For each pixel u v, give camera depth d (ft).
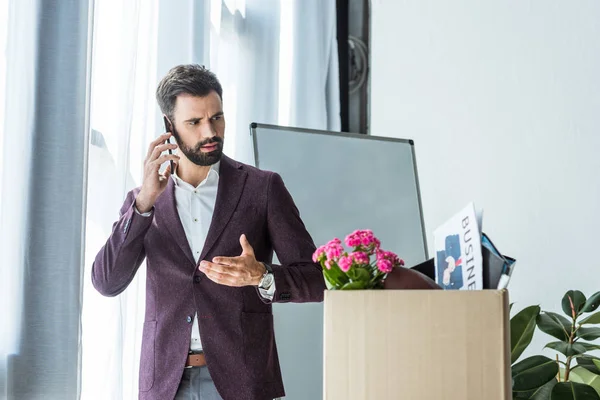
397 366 4.49
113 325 7.38
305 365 9.38
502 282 4.83
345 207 9.82
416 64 11.91
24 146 6.68
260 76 10.46
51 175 6.79
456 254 5.19
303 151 9.71
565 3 10.96
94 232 7.46
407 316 4.50
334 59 12.05
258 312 6.27
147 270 6.35
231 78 10.05
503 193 11.10
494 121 11.25
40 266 6.68
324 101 11.59
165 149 6.20
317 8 11.55
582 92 10.77
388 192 10.18
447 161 11.53
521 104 11.10
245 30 10.45
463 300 4.40
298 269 6.17
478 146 11.32
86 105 7.04
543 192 10.85
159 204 6.38
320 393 9.39
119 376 7.36
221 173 6.47
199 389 6.04
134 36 7.76
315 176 9.71
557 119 10.87
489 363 4.33
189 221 6.37
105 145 7.59
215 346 6.03
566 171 10.76
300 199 9.53
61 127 6.86
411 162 10.46
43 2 6.84
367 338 4.57
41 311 6.65
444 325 4.43
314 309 9.61
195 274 6.15
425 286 4.82
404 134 11.91
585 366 7.48
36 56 6.78
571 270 10.62
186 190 6.41
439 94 11.68
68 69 6.93
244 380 6.03
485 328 4.35
